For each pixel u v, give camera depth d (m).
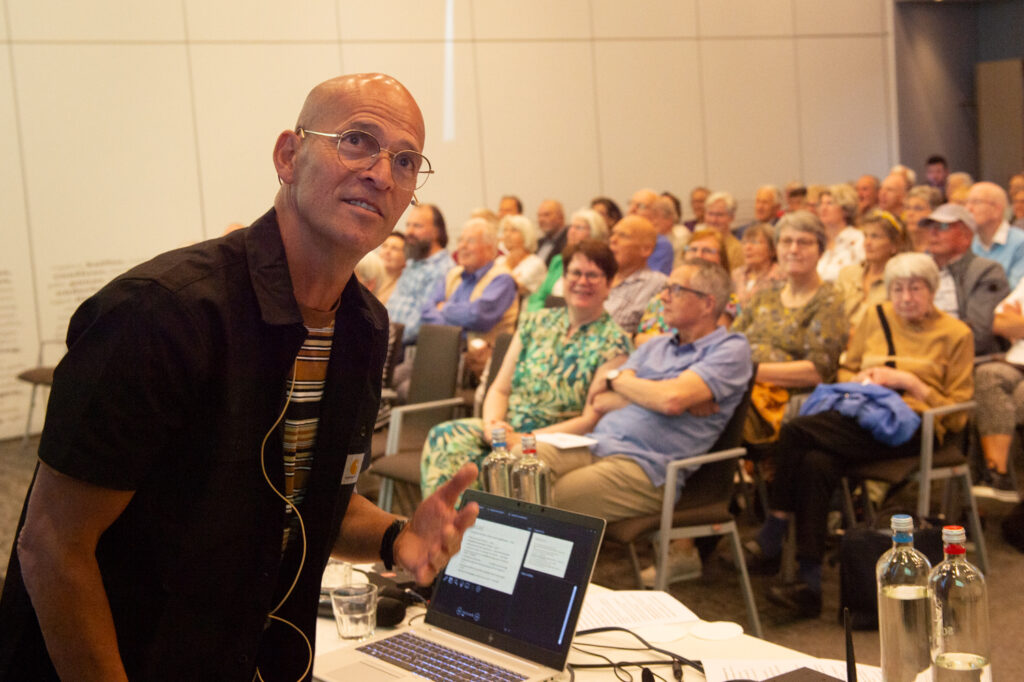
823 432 3.44
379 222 1.18
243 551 1.19
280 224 1.22
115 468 1.07
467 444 3.43
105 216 7.15
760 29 9.88
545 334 3.60
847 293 4.93
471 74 8.59
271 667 1.34
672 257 6.04
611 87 9.20
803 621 3.22
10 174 6.85
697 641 1.71
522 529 1.73
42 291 6.96
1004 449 4.07
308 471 1.31
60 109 6.98
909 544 1.53
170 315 1.09
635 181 9.36
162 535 1.15
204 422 1.15
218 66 7.51
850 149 10.39
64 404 1.06
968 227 4.46
